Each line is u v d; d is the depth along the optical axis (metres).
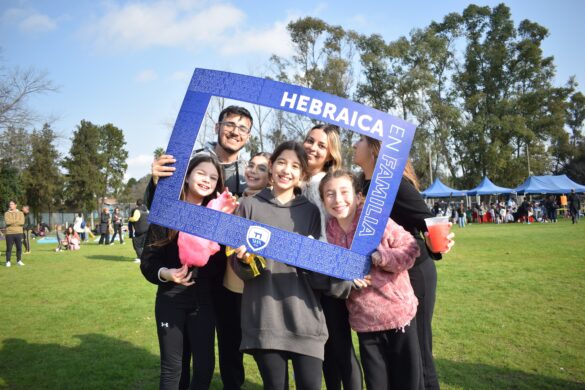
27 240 15.41
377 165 2.36
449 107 37.00
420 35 36.84
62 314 5.65
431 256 2.44
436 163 42.41
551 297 5.77
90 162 53.94
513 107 40.12
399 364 2.40
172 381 2.44
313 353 2.21
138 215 7.57
